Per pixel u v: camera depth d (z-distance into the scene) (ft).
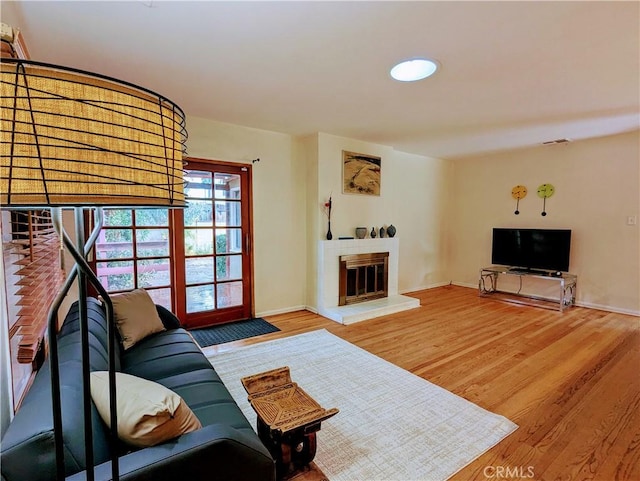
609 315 13.38
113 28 5.76
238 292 12.78
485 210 18.15
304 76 7.80
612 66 7.27
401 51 6.61
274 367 8.80
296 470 5.14
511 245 16.33
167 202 2.25
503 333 11.33
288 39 6.17
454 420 6.45
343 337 10.98
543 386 7.76
